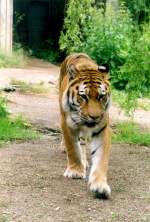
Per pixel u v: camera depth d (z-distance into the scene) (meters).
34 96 17.59
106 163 8.04
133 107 14.74
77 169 8.78
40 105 16.22
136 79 14.13
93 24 22.48
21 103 16.22
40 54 30.77
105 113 8.02
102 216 7.20
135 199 7.90
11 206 7.48
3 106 14.17
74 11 19.89
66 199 7.78
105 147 8.09
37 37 33.22
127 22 23.16
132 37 18.78
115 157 10.34
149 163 9.95
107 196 7.80
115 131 13.09
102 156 8.06
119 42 22.03
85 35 22.50
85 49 22.09
